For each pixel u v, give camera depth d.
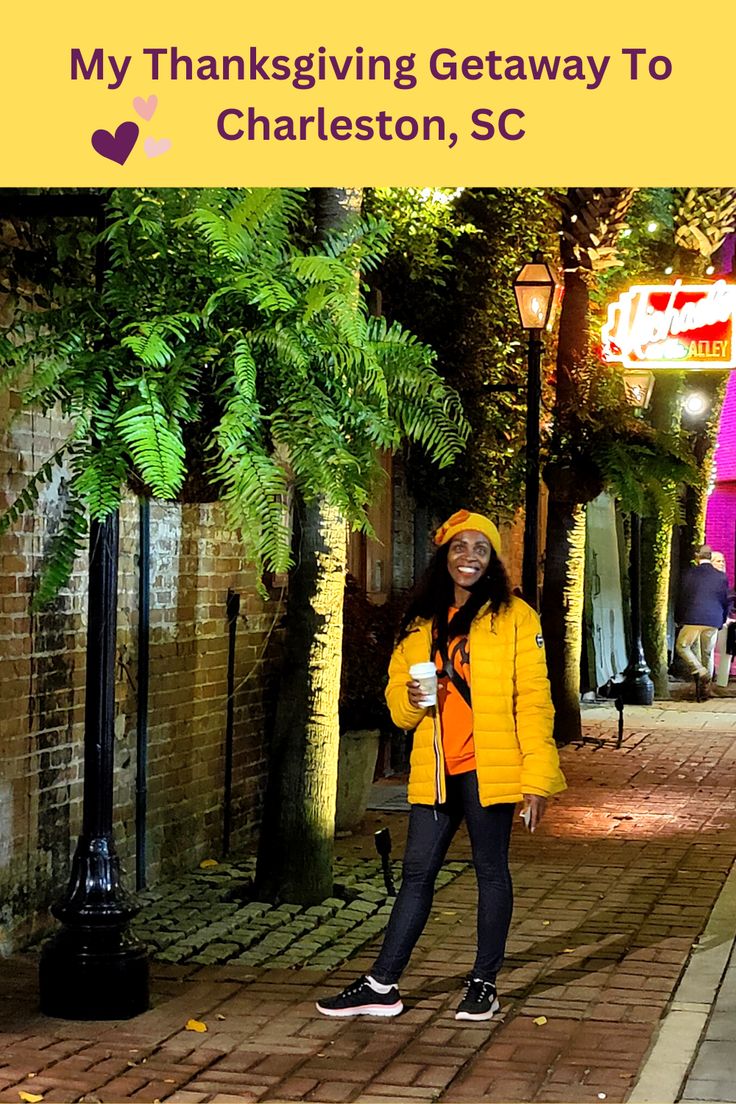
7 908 7.38
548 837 10.58
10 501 7.29
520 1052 5.95
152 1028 6.23
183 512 9.24
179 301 6.11
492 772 6.28
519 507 15.73
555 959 7.33
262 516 6.08
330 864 8.56
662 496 13.67
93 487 5.92
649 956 7.38
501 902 6.36
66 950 6.35
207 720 9.64
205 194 6.22
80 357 6.03
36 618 7.59
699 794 12.61
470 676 6.33
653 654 21.14
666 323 15.73
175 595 9.16
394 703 6.48
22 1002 6.59
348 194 8.50
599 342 15.16
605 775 13.62
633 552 19.89
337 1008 6.39
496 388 13.57
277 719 8.56
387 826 10.97
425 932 7.84
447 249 14.09
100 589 6.47
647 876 9.29
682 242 18.41
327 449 6.25
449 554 6.44
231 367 6.09
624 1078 5.66
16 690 7.41
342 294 6.16
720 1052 5.96
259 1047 6.00
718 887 9.00
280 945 7.59
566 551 15.53
